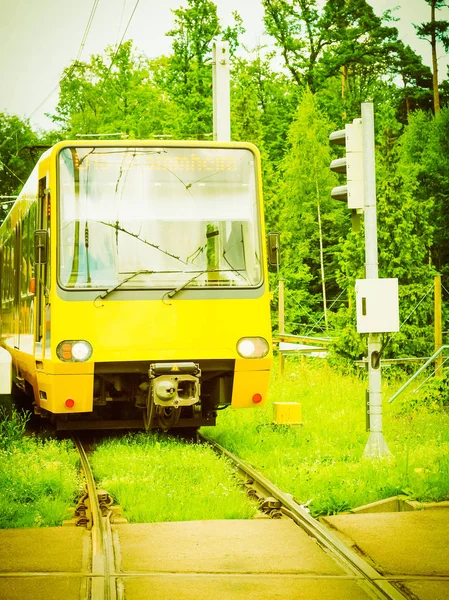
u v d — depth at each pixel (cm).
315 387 2103
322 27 5659
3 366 1460
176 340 1351
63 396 1348
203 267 1371
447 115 5047
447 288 4562
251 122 4416
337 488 1012
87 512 942
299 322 4641
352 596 659
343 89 5619
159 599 651
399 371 2519
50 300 1334
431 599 652
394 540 801
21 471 1112
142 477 1096
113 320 1338
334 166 1247
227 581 693
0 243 2273
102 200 1362
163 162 1382
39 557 758
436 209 4625
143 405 1431
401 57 5634
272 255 1391
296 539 817
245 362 1373
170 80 4862
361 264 2864
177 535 834
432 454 1202
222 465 1183
